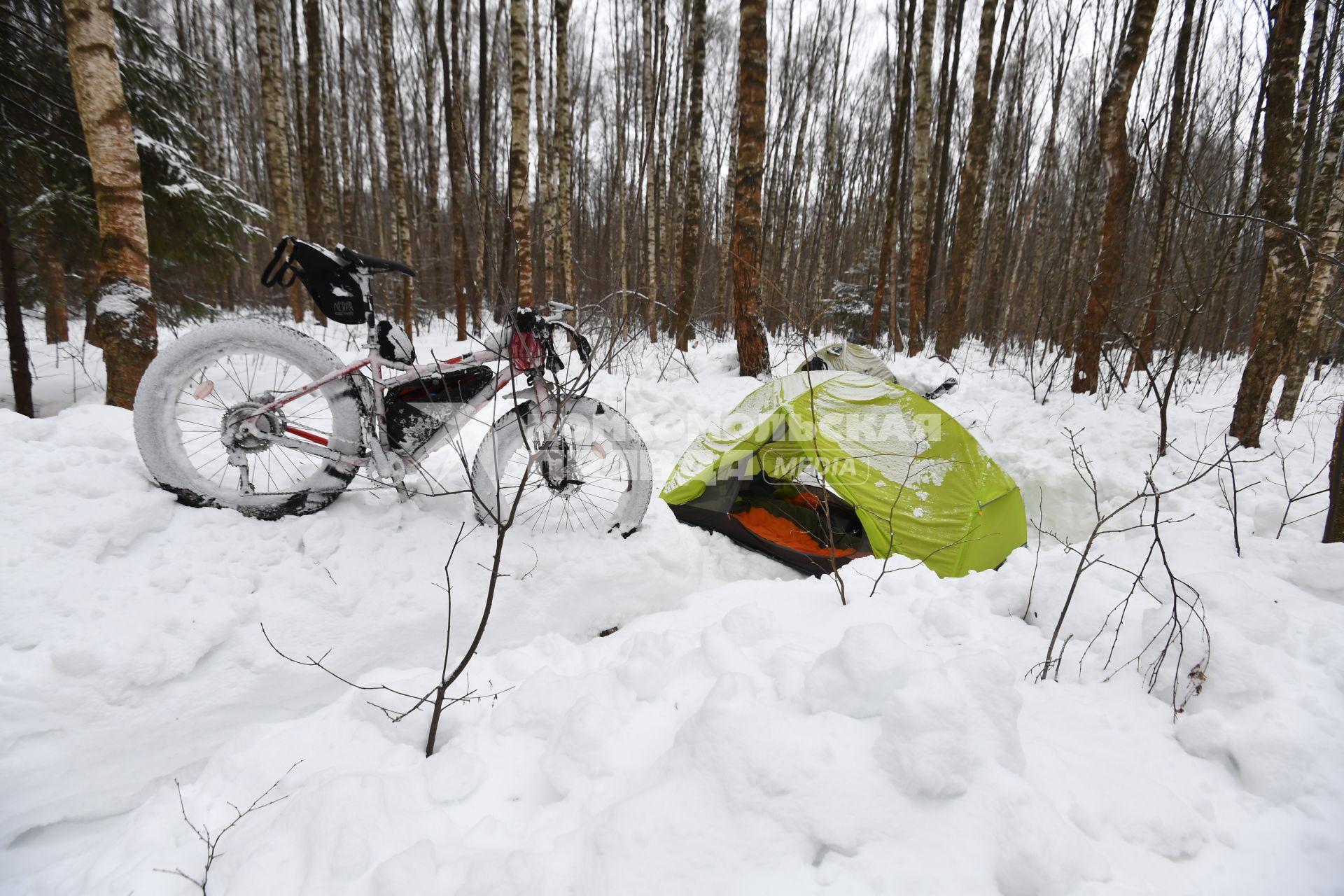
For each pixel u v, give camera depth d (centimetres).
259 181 1803
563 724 160
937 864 115
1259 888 122
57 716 172
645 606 273
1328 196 585
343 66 1406
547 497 282
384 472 244
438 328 1359
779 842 118
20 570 188
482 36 1124
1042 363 859
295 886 124
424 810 144
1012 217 1673
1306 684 177
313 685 208
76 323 962
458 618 236
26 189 538
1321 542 288
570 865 121
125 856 144
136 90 575
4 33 493
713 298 1498
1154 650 192
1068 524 455
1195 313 470
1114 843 129
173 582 202
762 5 697
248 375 253
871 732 138
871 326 1209
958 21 1243
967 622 212
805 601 245
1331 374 988
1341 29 765
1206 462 473
